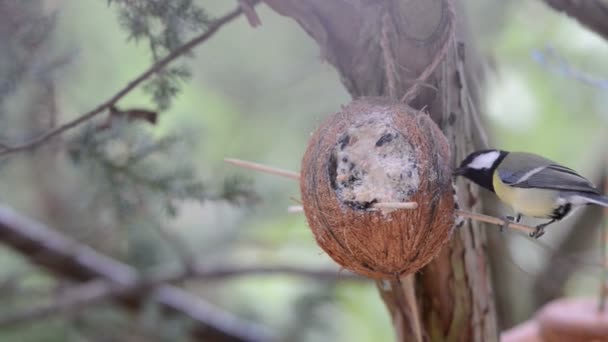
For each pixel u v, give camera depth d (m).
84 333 7.09
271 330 8.23
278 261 8.62
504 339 4.98
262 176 8.50
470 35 4.26
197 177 5.46
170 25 4.07
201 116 9.13
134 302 7.29
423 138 3.36
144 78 4.16
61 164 7.32
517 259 5.95
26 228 6.84
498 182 4.05
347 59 3.63
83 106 6.93
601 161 7.25
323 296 7.81
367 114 3.44
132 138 4.85
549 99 7.93
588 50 7.72
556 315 4.62
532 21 7.89
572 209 4.12
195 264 7.25
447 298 3.95
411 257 3.36
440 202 3.36
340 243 3.39
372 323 8.50
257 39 9.38
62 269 7.02
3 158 4.82
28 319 6.77
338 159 3.41
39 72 4.69
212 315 7.57
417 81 3.46
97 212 5.82
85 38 7.98
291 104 9.43
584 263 5.12
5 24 4.56
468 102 3.80
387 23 3.38
